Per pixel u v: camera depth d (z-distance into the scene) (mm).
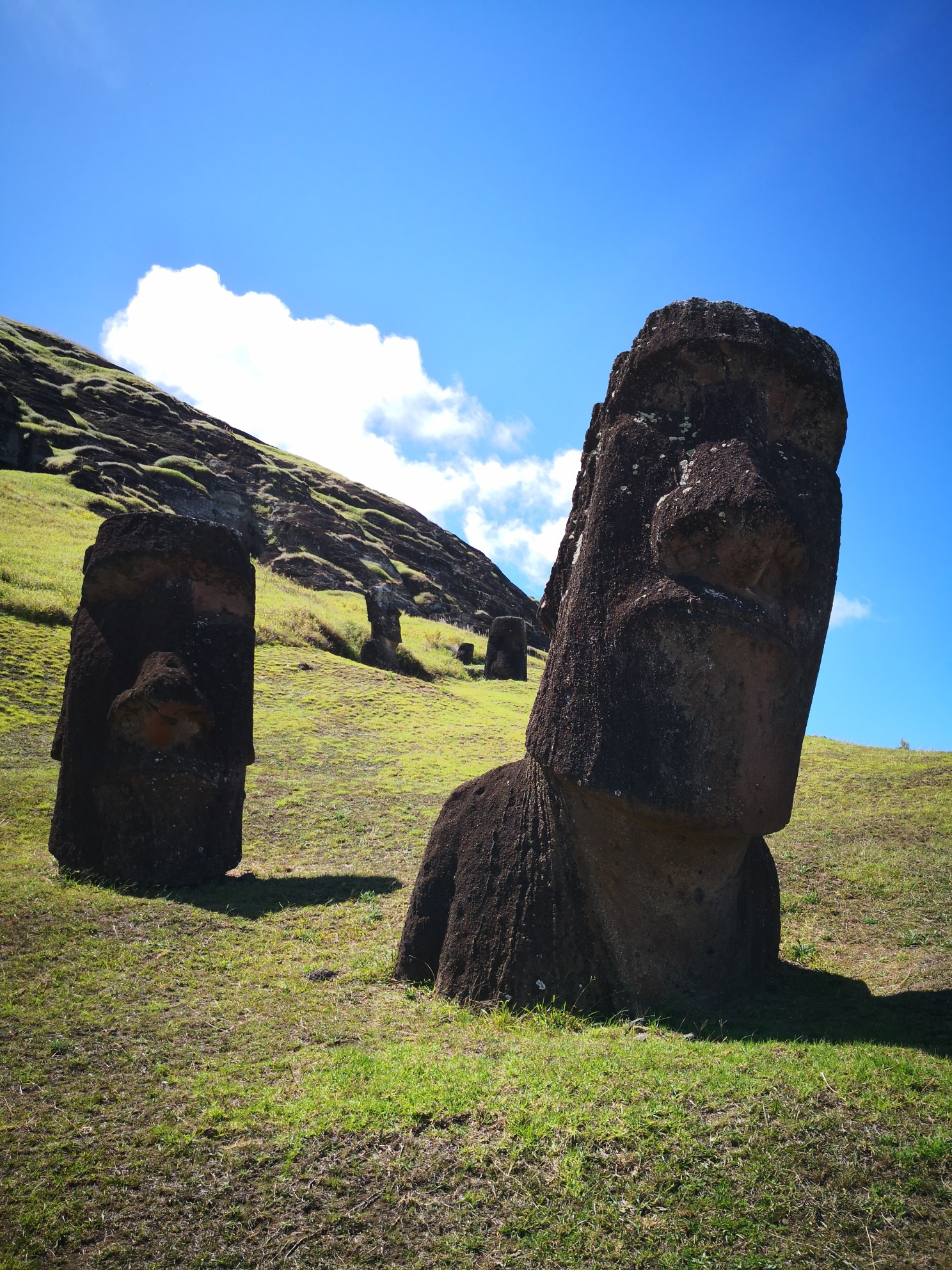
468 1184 3885
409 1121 4258
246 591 10211
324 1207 3822
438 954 6680
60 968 6547
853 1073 4395
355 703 22641
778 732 5801
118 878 9023
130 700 9078
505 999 6074
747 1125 4035
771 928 6777
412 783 15984
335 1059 5148
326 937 7855
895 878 9164
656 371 6230
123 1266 3574
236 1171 4031
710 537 5695
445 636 41781
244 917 8219
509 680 34312
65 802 9305
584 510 6652
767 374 6094
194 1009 5992
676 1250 3490
